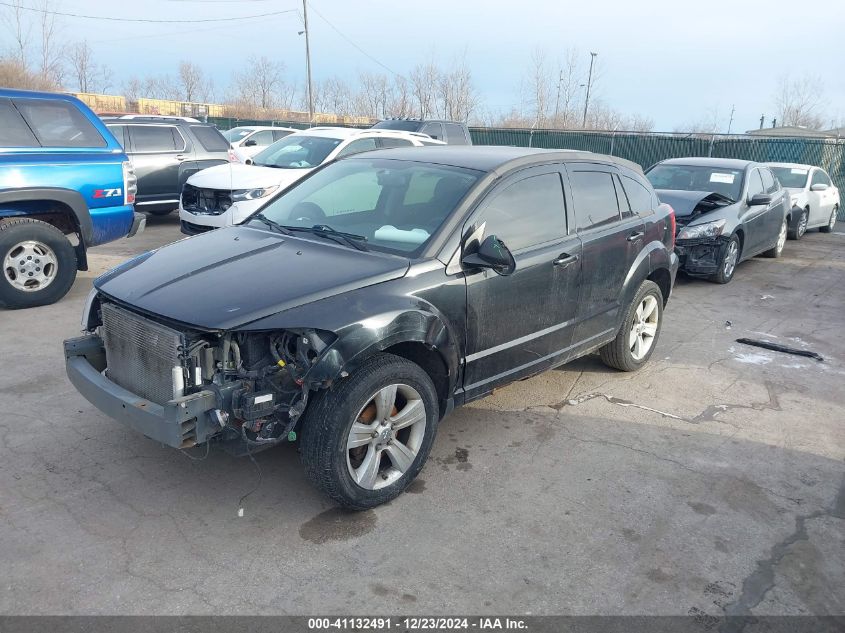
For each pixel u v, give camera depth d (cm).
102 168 718
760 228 1058
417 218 407
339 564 320
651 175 1106
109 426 442
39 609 283
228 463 405
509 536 347
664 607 302
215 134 1276
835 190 1583
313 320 324
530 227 442
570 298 472
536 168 457
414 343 375
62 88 3475
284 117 4272
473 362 408
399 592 303
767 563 336
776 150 1995
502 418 488
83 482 378
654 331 597
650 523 365
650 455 441
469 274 393
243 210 888
